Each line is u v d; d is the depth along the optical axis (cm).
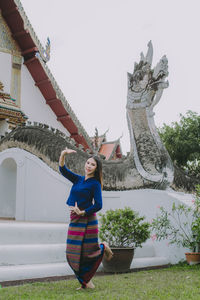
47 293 384
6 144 1102
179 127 1536
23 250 545
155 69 841
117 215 630
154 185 816
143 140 842
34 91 1923
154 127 846
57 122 2017
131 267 658
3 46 1805
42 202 962
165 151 842
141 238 629
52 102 1967
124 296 371
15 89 1819
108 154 2548
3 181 1134
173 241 737
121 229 617
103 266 609
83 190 428
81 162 915
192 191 907
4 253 525
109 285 446
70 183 911
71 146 967
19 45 1883
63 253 594
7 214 1141
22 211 1000
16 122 1634
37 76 1919
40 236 632
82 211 412
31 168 1012
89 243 413
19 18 1788
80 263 410
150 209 808
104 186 877
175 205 772
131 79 884
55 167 954
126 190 852
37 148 1009
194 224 733
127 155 896
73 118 1981
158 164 819
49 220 934
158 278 515
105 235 629
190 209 736
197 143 1483
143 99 854
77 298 356
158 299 363
